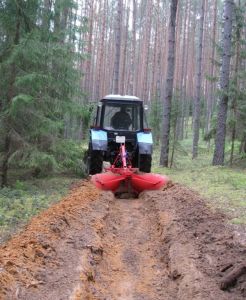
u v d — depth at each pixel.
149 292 5.37
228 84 18.25
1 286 4.58
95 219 7.98
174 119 19.34
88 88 36.69
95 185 10.99
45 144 12.38
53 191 11.47
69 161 12.74
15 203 9.50
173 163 19.36
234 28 18.75
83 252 6.07
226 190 11.98
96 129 12.73
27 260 5.48
